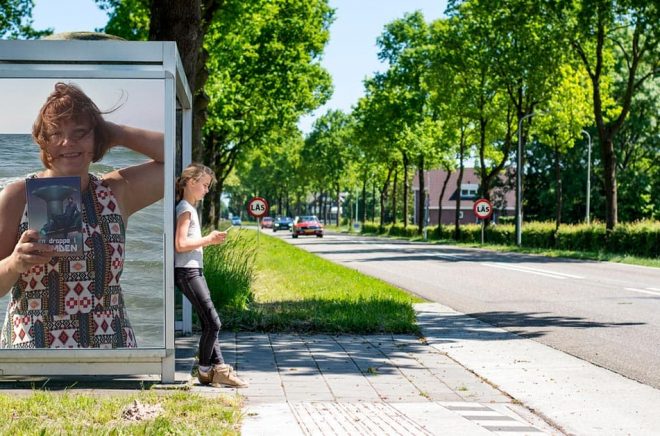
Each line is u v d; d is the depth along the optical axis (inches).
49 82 303.0
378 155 2947.8
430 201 5433.1
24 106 302.0
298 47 1652.3
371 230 3868.1
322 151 4616.1
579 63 1675.7
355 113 2837.1
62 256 302.7
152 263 306.0
